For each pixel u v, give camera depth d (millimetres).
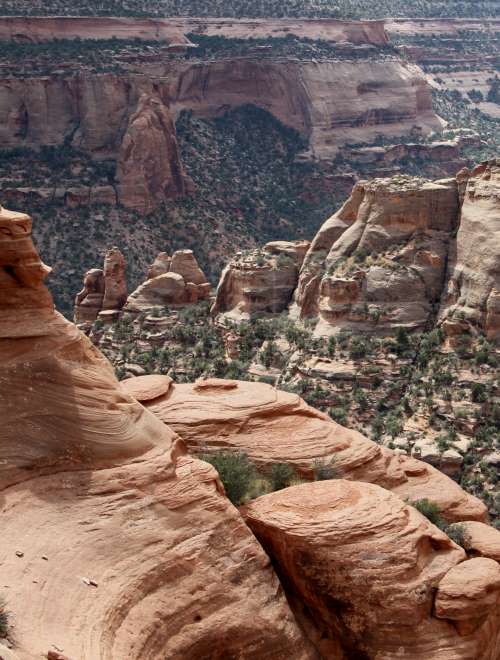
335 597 31203
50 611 26125
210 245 160500
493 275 74562
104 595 27281
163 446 31156
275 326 86438
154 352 90375
